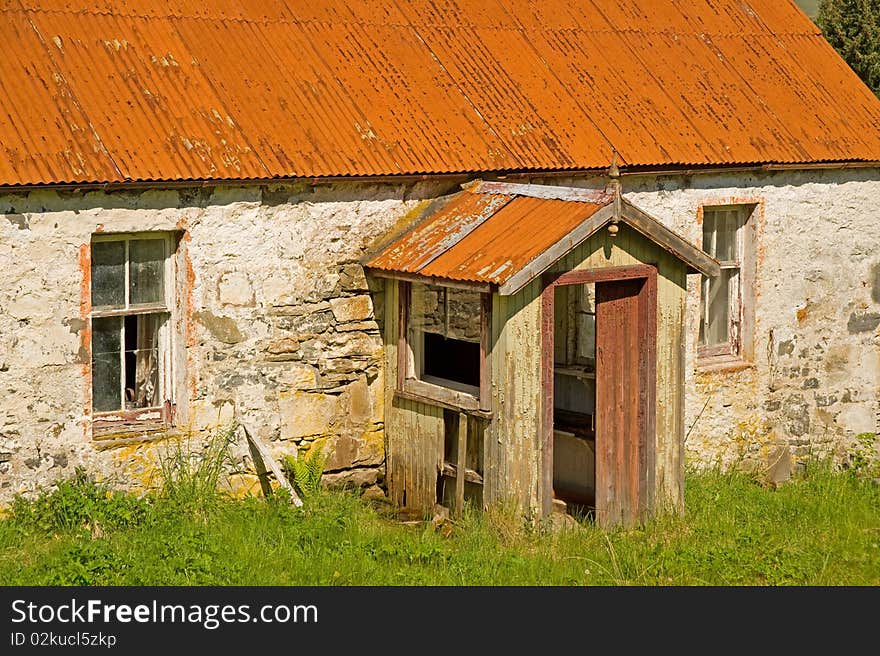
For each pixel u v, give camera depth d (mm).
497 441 12852
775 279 17094
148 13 14141
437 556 11891
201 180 12734
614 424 13320
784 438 17375
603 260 13008
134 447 12805
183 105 13359
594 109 15914
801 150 16859
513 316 12656
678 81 16953
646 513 13547
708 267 13539
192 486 12977
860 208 17781
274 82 14180
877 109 18203
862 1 24734
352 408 14250
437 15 16172
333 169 13547
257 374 13570
